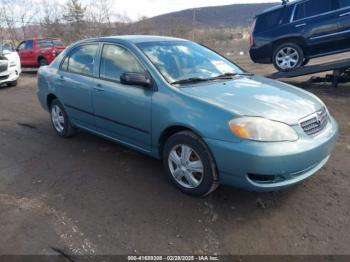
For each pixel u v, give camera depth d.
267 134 3.11
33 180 4.22
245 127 3.14
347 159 4.51
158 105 3.71
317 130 3.46
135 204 3.59
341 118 6.18
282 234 3.09
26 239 3.10
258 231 3.13
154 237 3.08
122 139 4.42
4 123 6.75
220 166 3.29
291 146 3.13
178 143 3.62
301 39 8.62
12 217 3.44
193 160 3.56
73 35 36.03
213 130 3.27
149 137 3.94
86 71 4.83
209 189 3.47
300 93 3.93
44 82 5.68
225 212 3.41
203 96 3.52
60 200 3.73
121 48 4.36
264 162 3.06
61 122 5.61
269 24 9.09
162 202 3.61
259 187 3.20
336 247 2.91
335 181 3.95
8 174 4.41
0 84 11.56
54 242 3.05
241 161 3.13
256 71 12.32
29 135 5.92
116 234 3.13
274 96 3.64
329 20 8.16
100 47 4.68
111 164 4.56
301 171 3.29
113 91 4.25
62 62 5.39
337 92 8.02
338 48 8.34
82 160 4.73
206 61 4.48
